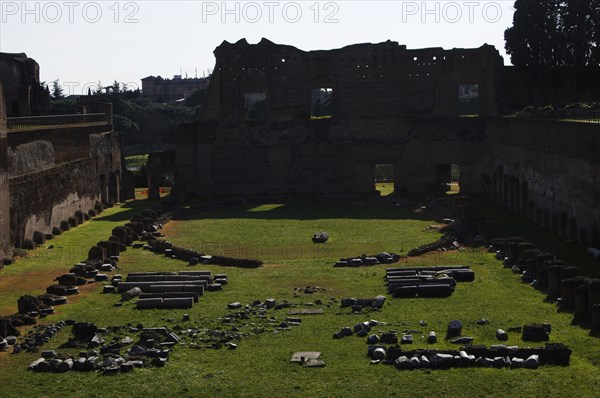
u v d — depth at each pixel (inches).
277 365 1300.4
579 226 2224.4
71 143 2768.2
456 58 3442.4
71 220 2704.2
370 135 3479.3
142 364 1312.7
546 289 1711.4
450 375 1235.9
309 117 3511.3
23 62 3457.2
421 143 3447.3
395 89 3469.5
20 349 1397.6
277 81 3506.4
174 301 1652.3
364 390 1192.8
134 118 6353.3
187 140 3469.5
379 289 1768.0
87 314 1605.6
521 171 2797.7
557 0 3474.4
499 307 1585.9
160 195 3582.7
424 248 2172.7
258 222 2768.2
